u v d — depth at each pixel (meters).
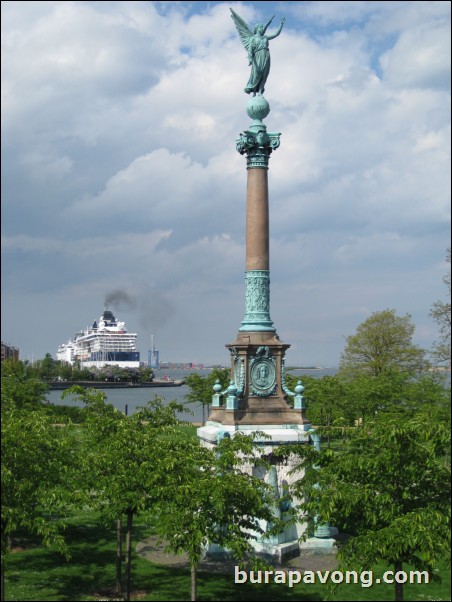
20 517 28.67
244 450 30.47
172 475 28.73
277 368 47.94
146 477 29.53
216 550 39.00
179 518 27.77
